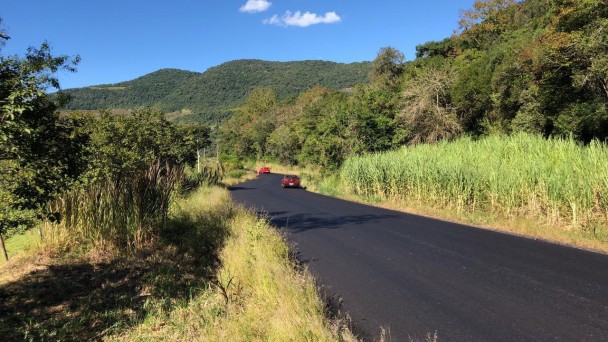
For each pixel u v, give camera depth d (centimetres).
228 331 461
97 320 531
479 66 2819
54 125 514
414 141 3108
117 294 624
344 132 3553
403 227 1244
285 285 569
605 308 541
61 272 732
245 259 711
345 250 947
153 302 579
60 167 539
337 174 3434
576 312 531
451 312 548
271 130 9388
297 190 3359
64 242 865
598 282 650
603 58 1587
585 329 480
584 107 1806
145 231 932
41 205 541
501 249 903
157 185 1069
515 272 718
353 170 2448
